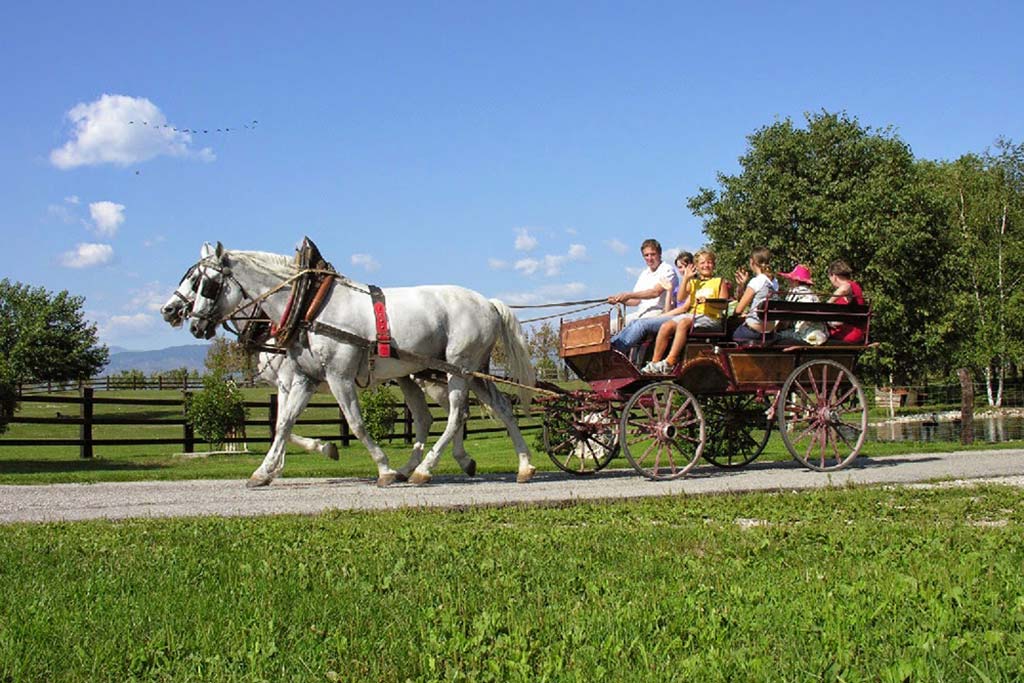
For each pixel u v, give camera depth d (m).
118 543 7.33
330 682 4.11
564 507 9.59
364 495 10.98
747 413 13.90
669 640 4.48
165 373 86.25
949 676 3.90
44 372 72.81
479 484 12.30
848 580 5.62
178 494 11.45
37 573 6.14
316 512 9.40
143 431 42.22
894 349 41.78
